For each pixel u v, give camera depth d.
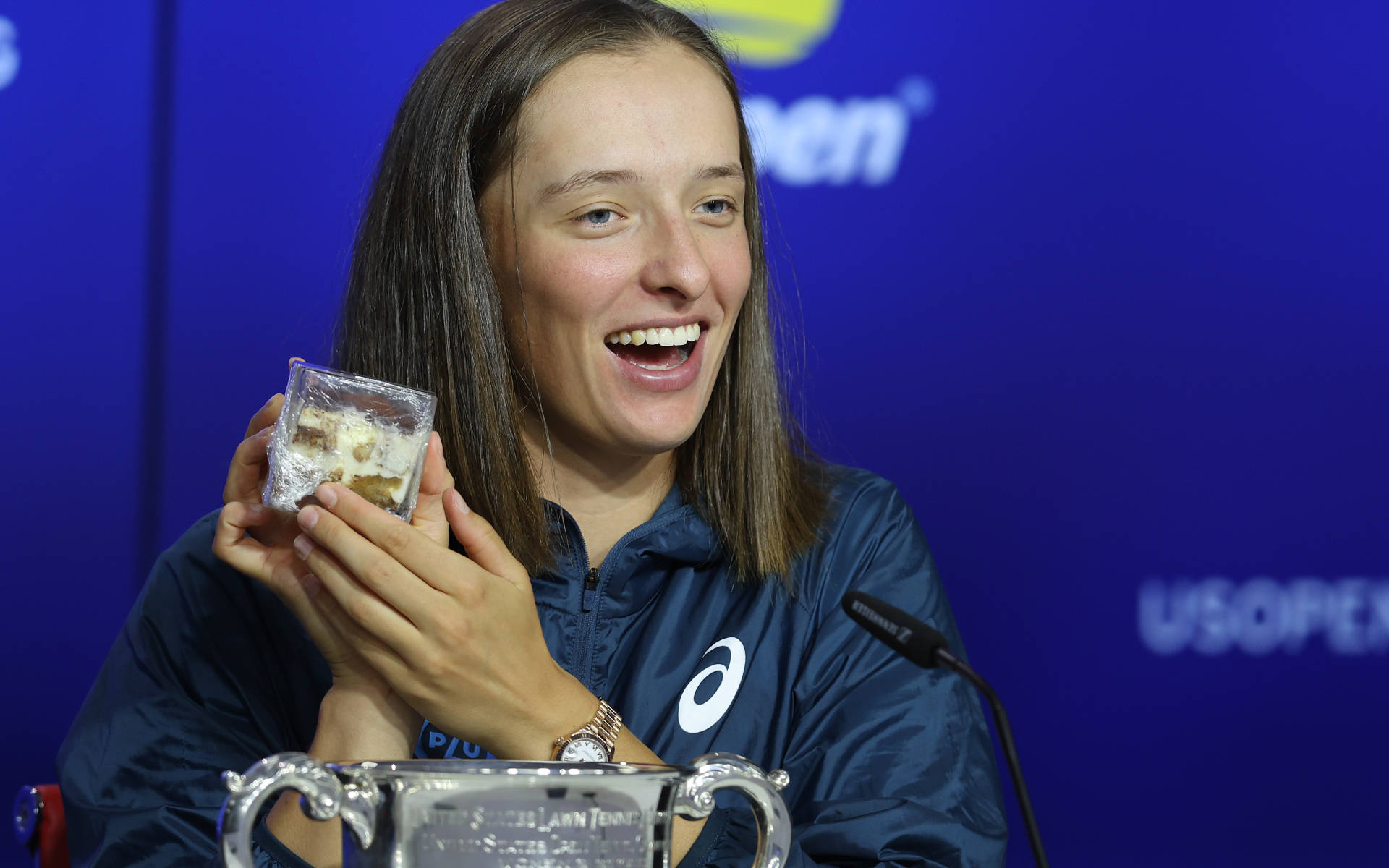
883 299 12.70
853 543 5.48
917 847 4.48
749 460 5.23
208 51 12.27
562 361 4.77
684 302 4.67
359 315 5.20
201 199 12.29
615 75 4.68
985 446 12.75
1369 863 12.67
